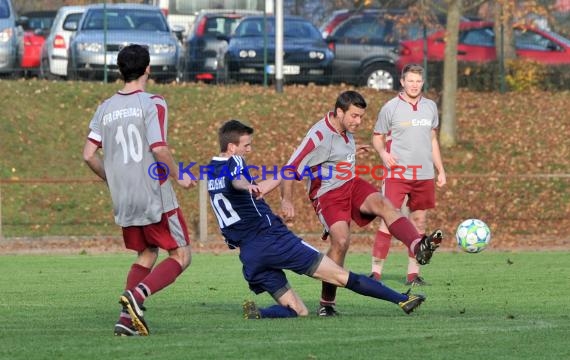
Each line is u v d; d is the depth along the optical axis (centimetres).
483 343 2364
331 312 2944
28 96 8075
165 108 2586
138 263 2706
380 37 9100
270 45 8875
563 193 7075
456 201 6981
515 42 9444
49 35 9338
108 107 2602
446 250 5647
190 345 2331
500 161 7606
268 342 2373
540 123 8231
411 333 2519
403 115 3938
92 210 6812
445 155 7694
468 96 8975
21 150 7431
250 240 2809
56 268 4747
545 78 9275
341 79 9031
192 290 3803
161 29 8925
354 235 6291
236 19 9356
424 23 8331
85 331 2614
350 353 2228
